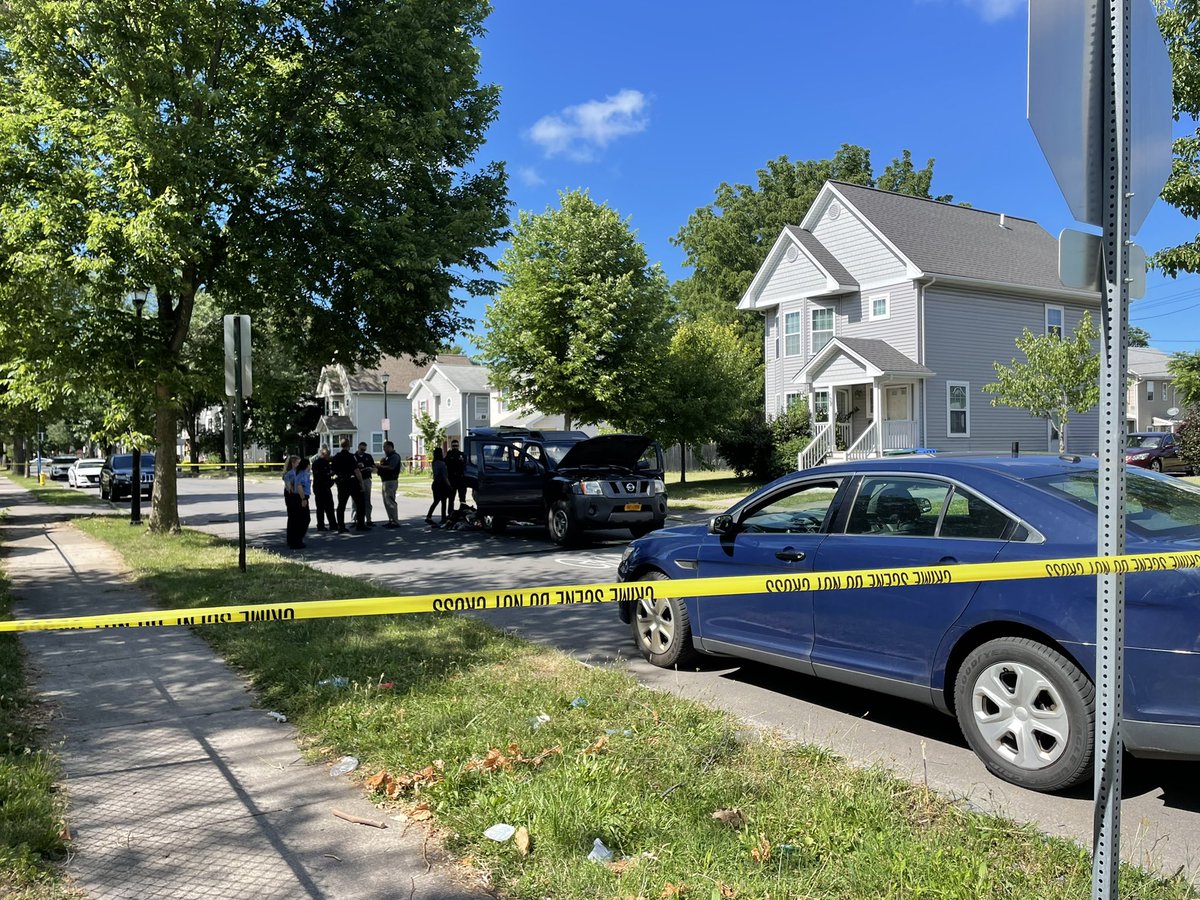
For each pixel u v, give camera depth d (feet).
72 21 42.27
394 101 49.37
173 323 48.65
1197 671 11.87
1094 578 12.91
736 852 10.91
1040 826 12.21
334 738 15.62
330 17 47.98
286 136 46.42
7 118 41.27
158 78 42.09
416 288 48.85
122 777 14.23
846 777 13.35
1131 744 12.45
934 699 15.15
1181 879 10.34
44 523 65.46
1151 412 168.45
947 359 89.51
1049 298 96.89
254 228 46.14
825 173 176.55
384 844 11.74
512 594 12.38
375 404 211.61
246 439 194.39
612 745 14.51
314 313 49.39
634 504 48.01
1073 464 15.83
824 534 17.43
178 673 20.63
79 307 44.34
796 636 17.75
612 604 29.76
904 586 15.42
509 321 90.68
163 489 52.47
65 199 41.32
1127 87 7.66
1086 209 7.61
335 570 40.22
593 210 90.43
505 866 10.86
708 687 19.74
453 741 14.80
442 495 61.11
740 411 94.32
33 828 11.71
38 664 21.47
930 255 89.86
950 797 12.91
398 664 20.11
